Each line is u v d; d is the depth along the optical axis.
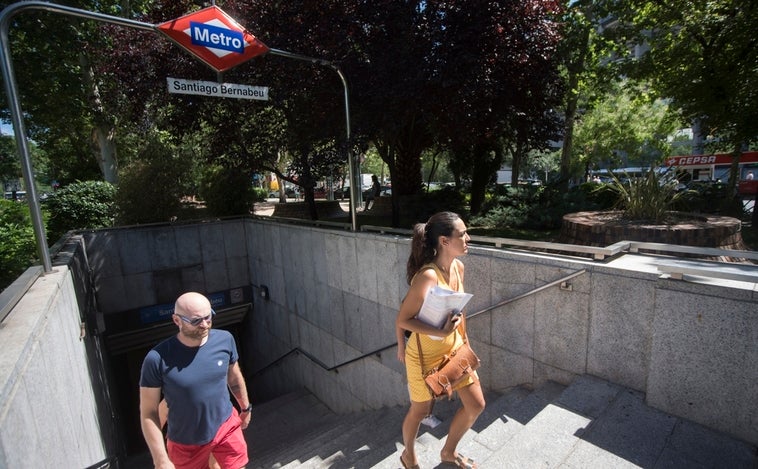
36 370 2.25
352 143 5.80
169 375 2.30
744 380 2.27
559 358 3.36
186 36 4.21
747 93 8.76
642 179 5.25
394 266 5.22
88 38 10.87
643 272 2.72
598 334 3.04
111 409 6.38
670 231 4.13
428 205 10.42
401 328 2.23
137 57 7.14
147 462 7.41
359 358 6.12
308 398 7.94
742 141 9.94
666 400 2.60
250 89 4.77
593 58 10.91
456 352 2.21
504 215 8.11
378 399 6.04
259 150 8.68
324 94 6.47
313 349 7.58
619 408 2.70
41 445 2.15
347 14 5.76
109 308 8.21
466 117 5.48
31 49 10.47
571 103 10.96
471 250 4.04
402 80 5.38
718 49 9.00
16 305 2.81
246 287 9.71
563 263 3.23
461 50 5.23
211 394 2.41
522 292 3.59
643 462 2.23
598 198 8.64
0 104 10.44
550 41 5.73
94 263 8.00
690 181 9.81
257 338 10.15
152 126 10.59
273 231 8.25
